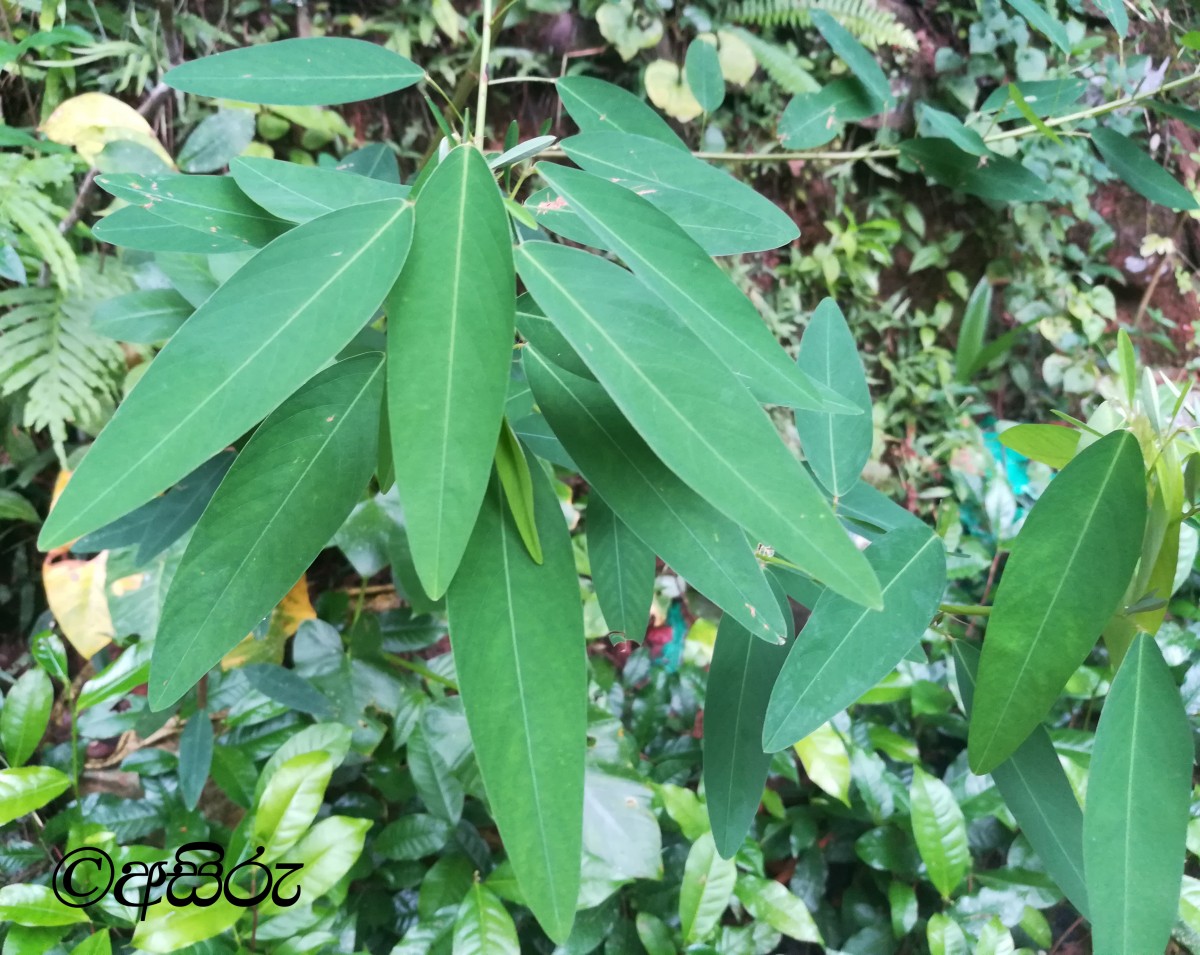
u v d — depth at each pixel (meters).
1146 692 0.27
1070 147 1.10
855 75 0.61
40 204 0.61
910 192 1.12
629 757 0.70
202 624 0.23
